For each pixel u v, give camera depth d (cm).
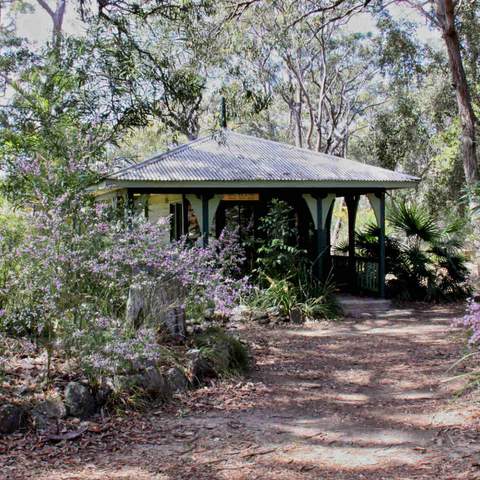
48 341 574
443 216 2453
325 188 1291
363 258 1413
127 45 1213
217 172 1213
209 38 1369
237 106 1553
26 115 915
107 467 430
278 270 1215
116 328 566
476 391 616
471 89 2341
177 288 725
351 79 3250
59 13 1561
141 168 1195
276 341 951
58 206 609
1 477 404
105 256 606
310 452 467
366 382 698
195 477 417
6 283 612
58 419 496
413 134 2841
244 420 548
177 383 616
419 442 486
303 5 1777
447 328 1053
